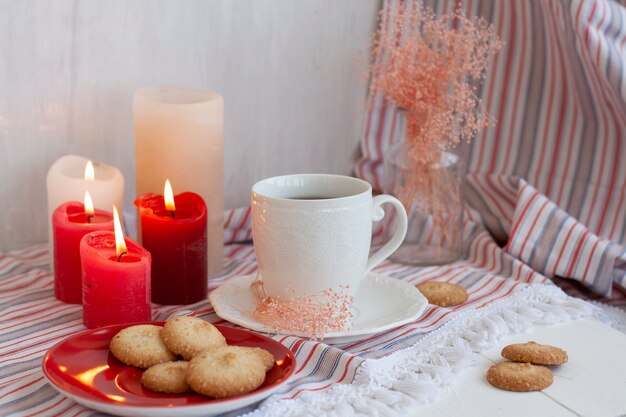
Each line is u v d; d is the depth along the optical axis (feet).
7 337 3.45
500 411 3.14
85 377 3.14
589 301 4.00
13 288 3.78
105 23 4.05
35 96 4.00
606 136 4.29
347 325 3.46
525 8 4.34
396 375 3.28
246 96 4.41
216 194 3.90
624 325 3.81
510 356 3.33
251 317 3.50
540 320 3.59
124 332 3.24
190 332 3.20
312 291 3.48
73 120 4.09
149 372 3.10
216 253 3.95
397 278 3.94
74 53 4.02
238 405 3.01
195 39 4.23
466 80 4.52
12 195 4.06
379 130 4.68
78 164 3.92
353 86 4.65
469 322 3.57
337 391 3.18
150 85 4.19
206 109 3.80
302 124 4.57
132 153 4.23
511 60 4.46
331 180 3.60
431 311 3.62
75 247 3.63
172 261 3.66
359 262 3.50
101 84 4.10
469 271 3.99
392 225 4.14
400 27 4.12
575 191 4.38
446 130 4.01
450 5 4.48
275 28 4.39
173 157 3.79
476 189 4.56
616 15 4.04
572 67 4.23
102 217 3.73
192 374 3.04
